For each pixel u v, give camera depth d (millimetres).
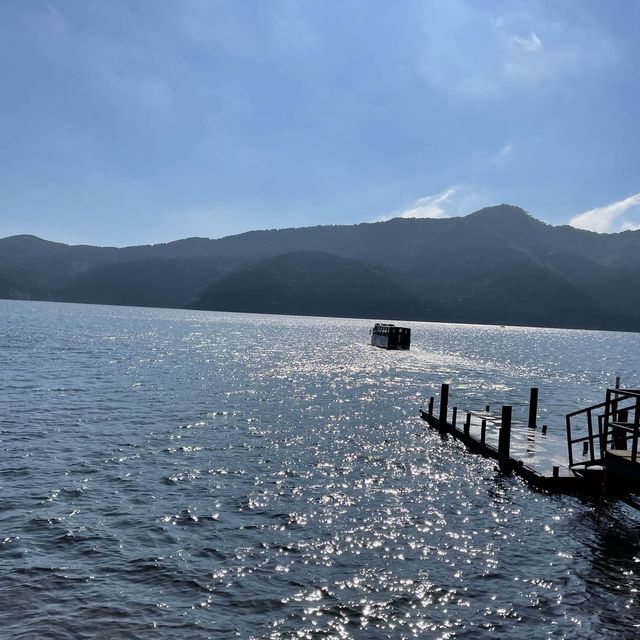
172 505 18906
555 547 16844
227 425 32281
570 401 50906
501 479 23547
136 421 32188
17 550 14945
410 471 24266
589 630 12195
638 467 16016
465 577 14562
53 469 22203
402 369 71812
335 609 12641
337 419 35625
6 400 36688
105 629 11492
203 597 12969
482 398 49594
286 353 88875
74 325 138500
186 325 172750
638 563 15906
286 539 16484
